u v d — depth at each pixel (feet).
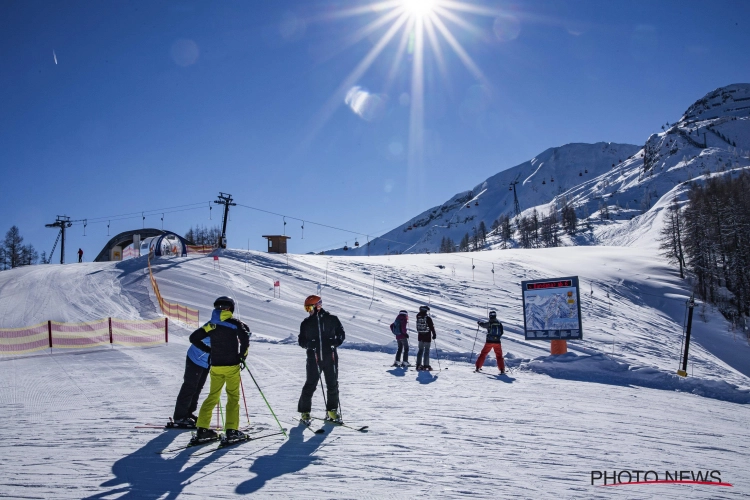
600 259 189.98
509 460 16.89
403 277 127.34
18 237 221.46
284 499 12.73
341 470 15.28
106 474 14.71
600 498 13.38
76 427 20.83
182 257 128.36
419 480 14.47
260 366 40.78
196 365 20.61
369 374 38.42
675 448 19.60
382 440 19.08
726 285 170.91
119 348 51.47
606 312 117.08
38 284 98.94
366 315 82.33
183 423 20.61
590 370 43.16
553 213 565.53
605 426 23.12
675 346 99.09
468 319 88.94
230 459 16.39
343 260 147.54
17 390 30.12
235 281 103.24
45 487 13.51
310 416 21.93
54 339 57.72
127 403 26.22
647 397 33.63
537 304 50.67
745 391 37.45
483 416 24.20
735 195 221.66
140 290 92.02
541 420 23.81
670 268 181.37
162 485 13.75
